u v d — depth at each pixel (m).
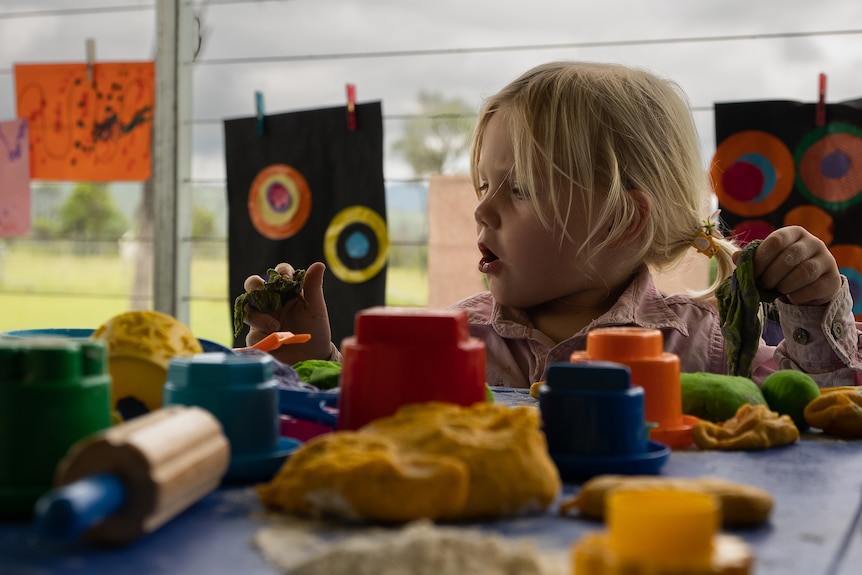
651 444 0.57
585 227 1.10
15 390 0.42
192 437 0.41
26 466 0.42
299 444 0.55
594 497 0.43
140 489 0.37
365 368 0.53
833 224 1.67
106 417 0.45
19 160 2.05
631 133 1.13
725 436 0.62
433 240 1.88
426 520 0.41
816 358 0.98
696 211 1.23
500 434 0.46
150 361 0.57
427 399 0.52
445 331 0.53
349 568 0.34
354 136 1.93
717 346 1.17
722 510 0.42
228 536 0.40
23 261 3.48
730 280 0.89
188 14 1.95
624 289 1.18
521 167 1.09
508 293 1.13
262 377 0.51
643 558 0.30
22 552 0.37
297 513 0.43
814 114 1.68
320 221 1.95
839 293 0.96
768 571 0.36
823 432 0.69
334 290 1.94
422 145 5.38
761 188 1.70
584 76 1.16
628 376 0.53
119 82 1.99
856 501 0.47
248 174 1.99
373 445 0.44
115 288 3.61
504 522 0.43
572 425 0.52
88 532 0.37
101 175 2.01
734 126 1.71
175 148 1.92
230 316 1.98
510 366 1.18
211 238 1.99
